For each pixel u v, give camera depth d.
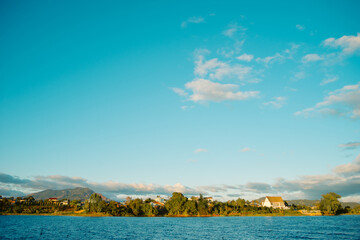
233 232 94.88
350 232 92.38
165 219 181.00
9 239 73.19
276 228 108.62
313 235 84.44
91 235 83.75
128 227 114.12
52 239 74.06
